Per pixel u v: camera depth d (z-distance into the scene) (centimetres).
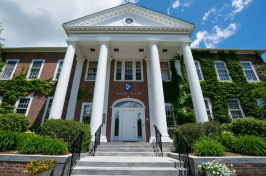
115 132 1204
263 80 1409
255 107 1268
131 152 716
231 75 1421
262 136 767
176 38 1192
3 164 457
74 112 1243
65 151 539
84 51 1380
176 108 1252
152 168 495
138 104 1305
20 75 1407
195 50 1510
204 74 1410
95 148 759
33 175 378
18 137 589
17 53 1531
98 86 994
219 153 520
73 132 652
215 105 1265
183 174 467
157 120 919
